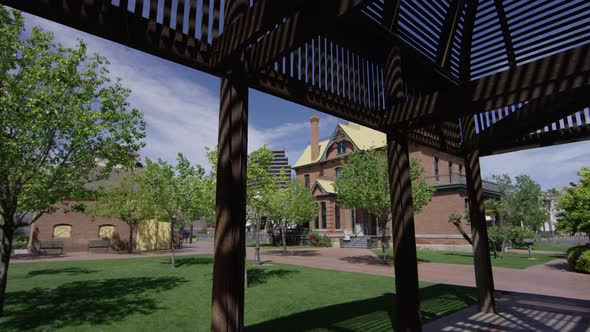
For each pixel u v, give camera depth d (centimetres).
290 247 2909
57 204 2402
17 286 968
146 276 1171
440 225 2422
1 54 668
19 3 184
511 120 510
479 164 612
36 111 637
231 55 247
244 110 274
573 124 493
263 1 220
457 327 504
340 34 393
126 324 578
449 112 357
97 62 767
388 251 2392
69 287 949
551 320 540
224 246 251
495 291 793
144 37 230
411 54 441
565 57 277
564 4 431
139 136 806
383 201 1548
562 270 1362
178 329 549
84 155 736
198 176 1428
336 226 3084
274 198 1508
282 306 700
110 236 2586
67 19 200
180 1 251
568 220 1408
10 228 674
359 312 636
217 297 247
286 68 331
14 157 649
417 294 393
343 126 3291
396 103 414
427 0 445
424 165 2572
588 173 1399
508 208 2398
